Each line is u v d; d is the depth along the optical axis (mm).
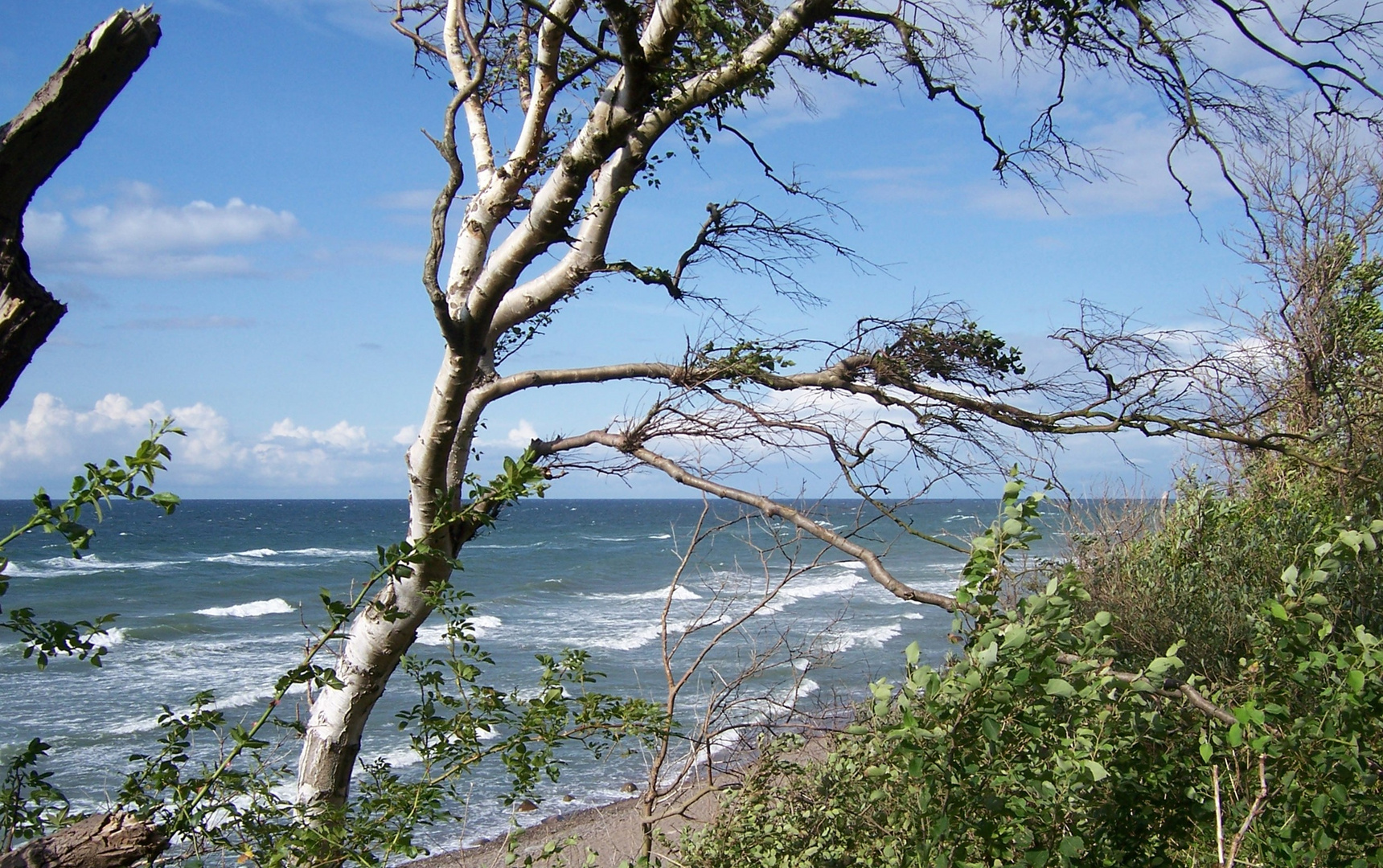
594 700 3990
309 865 3248
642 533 75438
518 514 117812
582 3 5656
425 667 4008
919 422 5824
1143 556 8383
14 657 22766
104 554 55625
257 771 3641
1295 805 2896
